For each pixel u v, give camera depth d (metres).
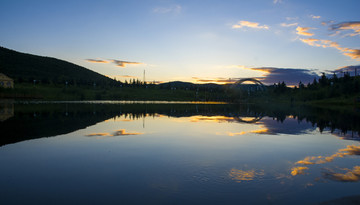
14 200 4.72
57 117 21.31
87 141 10.66
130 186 5.46
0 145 9.73
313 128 16.02
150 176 6.12
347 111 41.12
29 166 6.94
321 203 4.70
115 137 11.76
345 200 4.82
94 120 19.39
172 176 6.14
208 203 4.64
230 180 5.89
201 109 41.91
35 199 4.77
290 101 119.94
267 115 28.11
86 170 6.60
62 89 108.81
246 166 7.05
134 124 17.22
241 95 140.50
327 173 6.50
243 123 18.78
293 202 4.73
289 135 12.92
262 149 9.34
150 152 8.70
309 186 5.56
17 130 13.64
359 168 6.95
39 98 82.44
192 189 5.32
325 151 9.09
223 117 24.52
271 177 6.14
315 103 98.25
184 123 18.36
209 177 6.09
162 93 142.38
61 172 6.42
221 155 8.33
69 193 5.06
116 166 6.96
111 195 4.97
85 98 98.62
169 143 10.38
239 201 4.75
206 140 11.17
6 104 45.38
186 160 7.63
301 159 7.91
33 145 9.75
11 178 5.95
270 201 4.77
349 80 120.06
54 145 9.77
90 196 4.92
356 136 12.73
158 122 18.81
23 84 112.12
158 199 4.80
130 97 118.44
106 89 136.12
